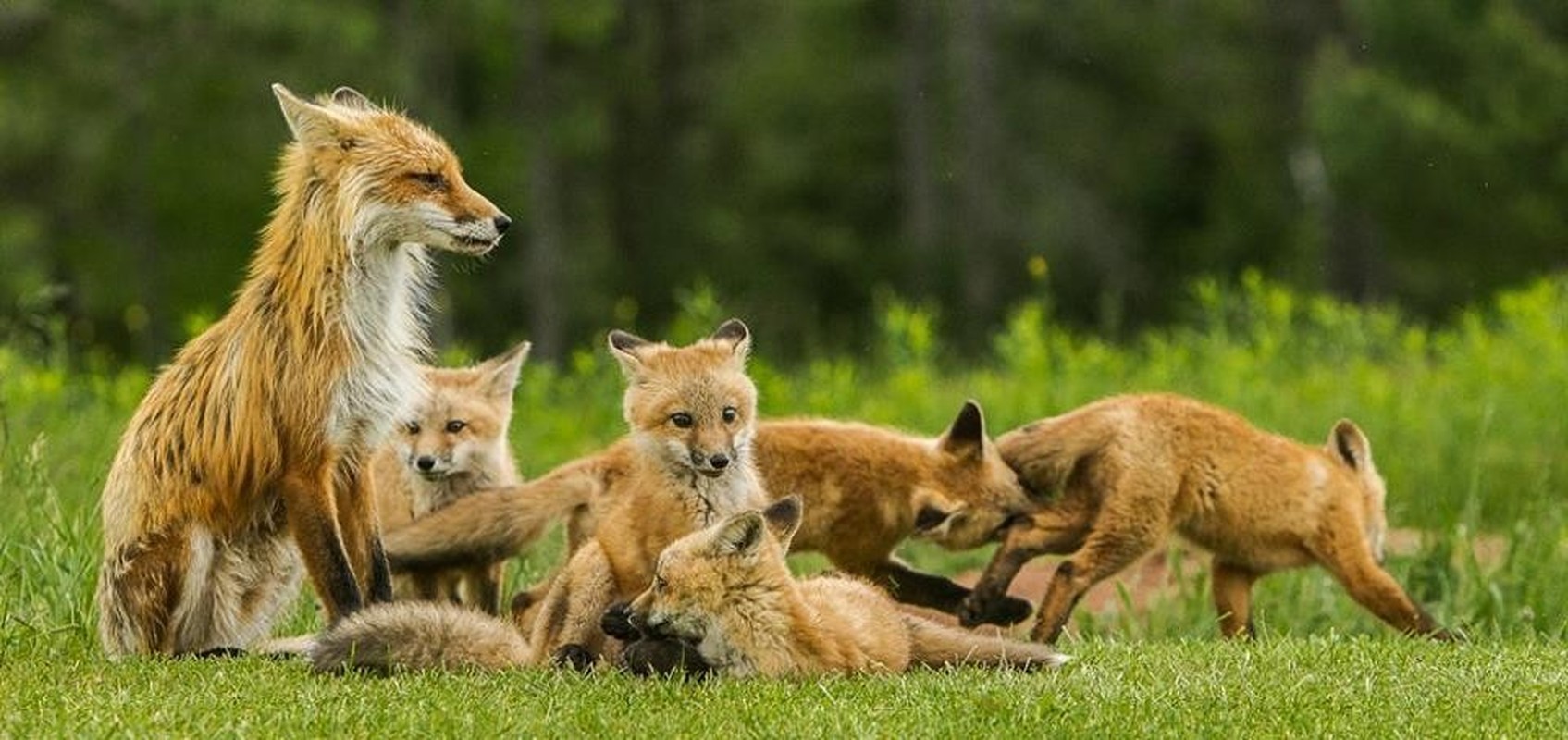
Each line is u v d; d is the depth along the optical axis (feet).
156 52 125.59
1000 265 136.36
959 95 136.98
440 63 134.10
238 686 31.24
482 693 30.27
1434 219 123.65
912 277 137.08
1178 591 45.60
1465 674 32.42
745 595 30.76
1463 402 62.64
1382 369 72.33
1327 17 143.95
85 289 129.39
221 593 36.83
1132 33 142.82
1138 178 143.13
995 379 71.82
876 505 39.40
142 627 36.24
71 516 42.29
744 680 30.60
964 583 46.65
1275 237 145.38
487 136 135.95
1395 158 119.03
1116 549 39.70
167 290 129.59
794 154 146.20
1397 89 118.62
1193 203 148.05
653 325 146.30
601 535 34.50
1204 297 78.38
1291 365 72.33
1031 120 140.67
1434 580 45.37
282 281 36.47
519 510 38.04
